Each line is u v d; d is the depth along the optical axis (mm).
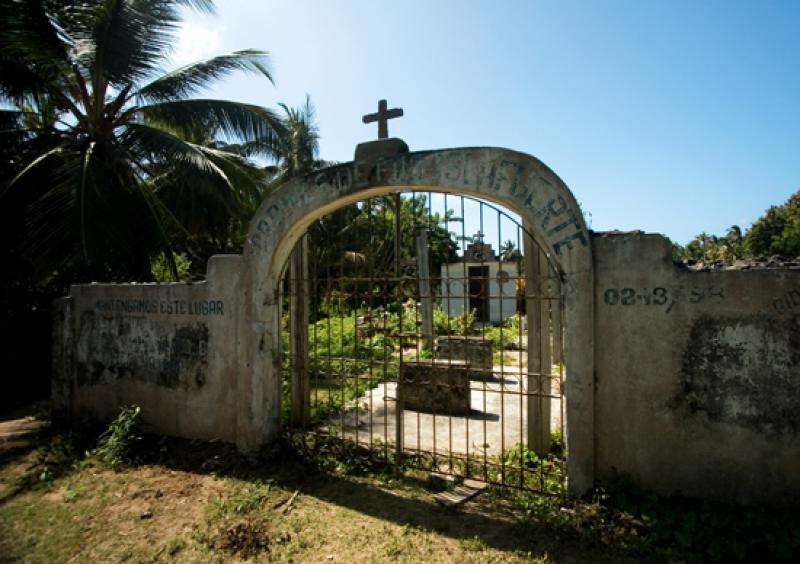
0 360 10898
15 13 8281
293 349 6695
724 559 3295
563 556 3494
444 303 17094
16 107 10078
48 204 8625
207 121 10453
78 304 7207
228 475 5141
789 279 3725
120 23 9148
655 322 4055
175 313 6254
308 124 20938
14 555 3891
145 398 6508
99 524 4320
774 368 3760
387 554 3633
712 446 3922
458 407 7387
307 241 6773
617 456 4148
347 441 5594
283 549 3771
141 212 9750
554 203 4219
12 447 6461
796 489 3703
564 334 4230
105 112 10062
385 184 4828
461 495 4461
